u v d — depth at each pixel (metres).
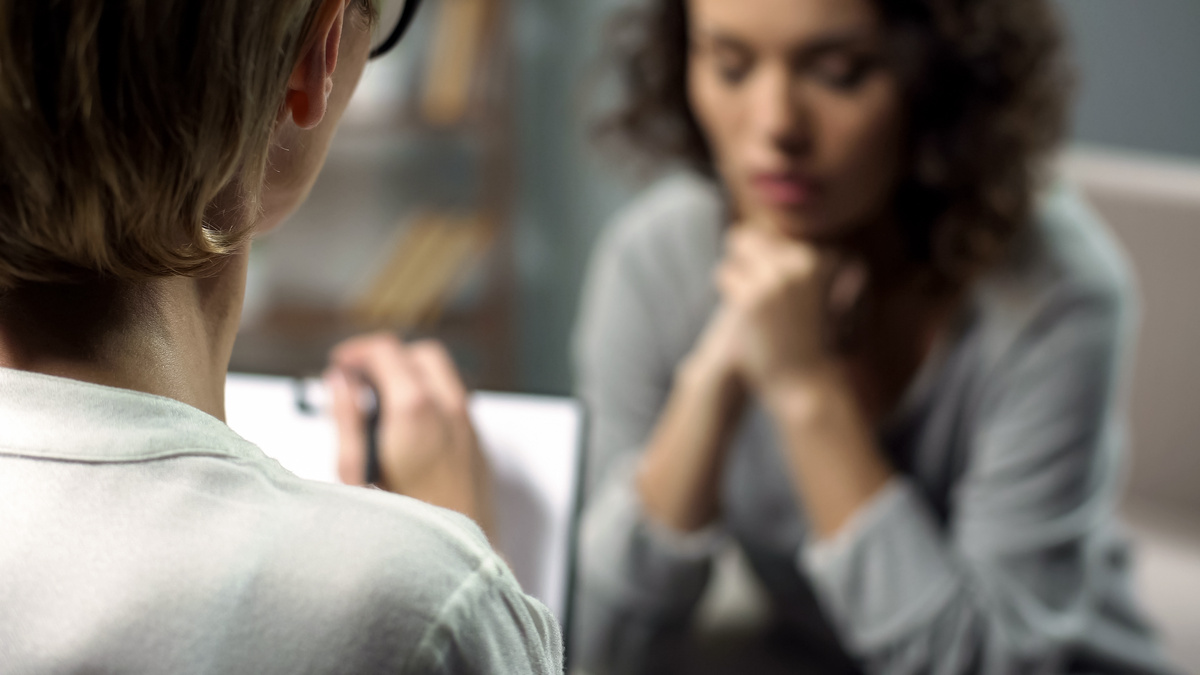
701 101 0.93
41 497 0.29
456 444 0.62
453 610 0.28
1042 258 0.95
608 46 1.15
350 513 0.30
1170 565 1.28
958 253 0.94
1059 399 0.94
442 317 2.11
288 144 0.35
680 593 1.02
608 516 1.02
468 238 2.05
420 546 0.29
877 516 0.90
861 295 0.97
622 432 1.16
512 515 0.65
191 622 0.27
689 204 1.17
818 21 0.83
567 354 2.29
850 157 0.88
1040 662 0.90
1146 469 1.40
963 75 0.88
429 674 0.27
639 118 1.12
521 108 2.17
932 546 0.91
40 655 0.27
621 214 2.14
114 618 0.27
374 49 0.41
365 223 2.11
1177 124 1.92
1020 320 0.94
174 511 0.29
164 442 0.30
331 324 2.02
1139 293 1.40
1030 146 0.93
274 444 0.63
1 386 0.30
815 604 1.07
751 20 0.84
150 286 0.32
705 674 1.04
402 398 0.62
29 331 0.31
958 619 0.89
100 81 0.27
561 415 0.65
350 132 1.97
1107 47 1.91
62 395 0.30
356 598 0.28
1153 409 1.39
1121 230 1.40
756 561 1.11
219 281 0.34
